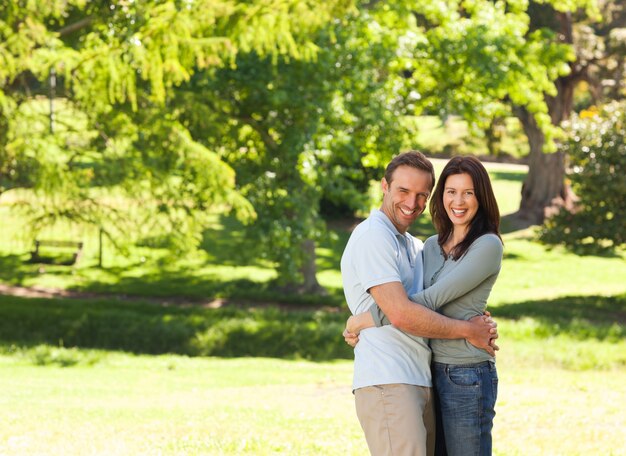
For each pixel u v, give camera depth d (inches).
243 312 1043.3
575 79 1759.4
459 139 2476.6
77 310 971.3
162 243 907.4
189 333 917.2
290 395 530.0
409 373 194.2
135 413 426.6
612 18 1827.0
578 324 1015.0
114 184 846.5
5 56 703.1
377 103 1061.8
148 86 876.0
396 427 192.4
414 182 200.1
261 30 735.7
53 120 817.5
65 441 333.4
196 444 326.3
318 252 1571.1
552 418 402.0
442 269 202.1
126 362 783.1
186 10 716.7
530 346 882.1
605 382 590.2
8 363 743.1
